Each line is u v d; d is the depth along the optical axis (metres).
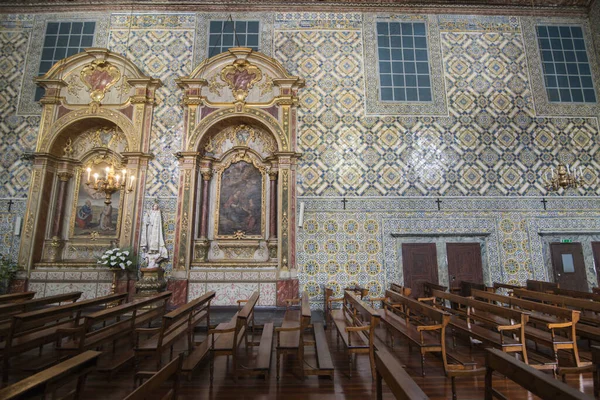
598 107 11.43
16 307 5.95
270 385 4.93
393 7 12.07
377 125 11.16
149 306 9.42
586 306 6.42
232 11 12.05
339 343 7.02
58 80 11.01
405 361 5.91
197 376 5.27
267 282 10.28
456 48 11.84
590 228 10.56
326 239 10.50
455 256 10.47
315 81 11.48
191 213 10.47
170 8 12.01
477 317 6.42
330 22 11.98
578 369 5.08
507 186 10.83
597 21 11.81
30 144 10.95
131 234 10.32
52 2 11.90
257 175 11.38
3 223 10.45
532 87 11.54
